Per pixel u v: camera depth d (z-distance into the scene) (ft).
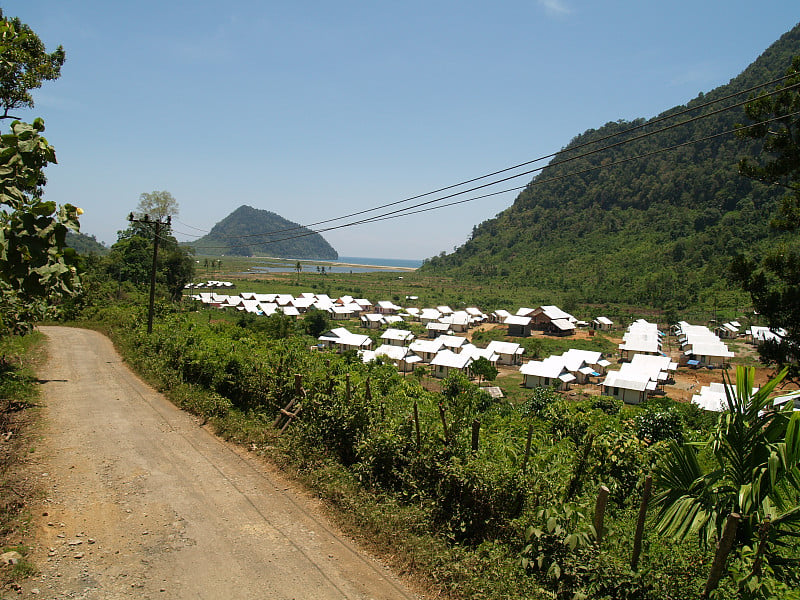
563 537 17.20
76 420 37.52
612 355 184.85
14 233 15.79
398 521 21.34
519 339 208.95
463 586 17.20
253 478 27.48
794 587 15.11
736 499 16.20
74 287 17.58
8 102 49.90
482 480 20.48
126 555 19.43
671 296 276.82
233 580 18.10
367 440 25.94
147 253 189.47
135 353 66.44
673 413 40.60
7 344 63.87
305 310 259.19
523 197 638.53
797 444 15.10
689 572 15.84
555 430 30.71
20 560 18.20
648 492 16.47
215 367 44.98
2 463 27.14
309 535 21.50
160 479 26.99
